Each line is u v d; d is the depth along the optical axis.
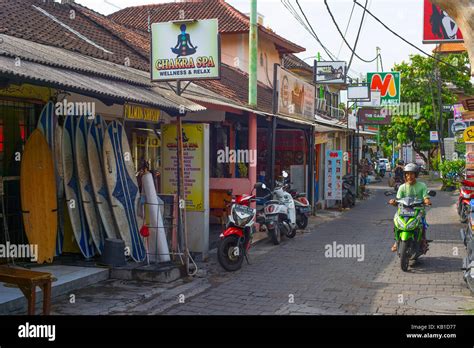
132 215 8.79
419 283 8.12
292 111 15.20
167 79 8.80
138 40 14.69
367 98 22.70
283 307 6.86
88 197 8.45
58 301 6.85
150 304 6.91
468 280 7.38
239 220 9.09
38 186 7.79
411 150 48.94
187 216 9.82
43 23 11.39
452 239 12.23
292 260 10.03
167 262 8.63
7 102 7.98
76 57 9.27
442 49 17.98
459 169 26.47
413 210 8.99
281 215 12.12
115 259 8.16
